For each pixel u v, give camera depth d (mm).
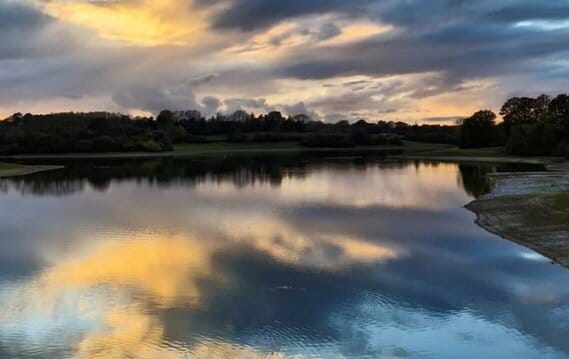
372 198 46500
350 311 16844
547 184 55156
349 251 24922
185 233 29688
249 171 84188
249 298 18078
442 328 15562
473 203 42062
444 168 88938
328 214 36812
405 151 168000
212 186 59750
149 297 18234
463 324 15867
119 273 21297
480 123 149500
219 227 31594
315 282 19875
